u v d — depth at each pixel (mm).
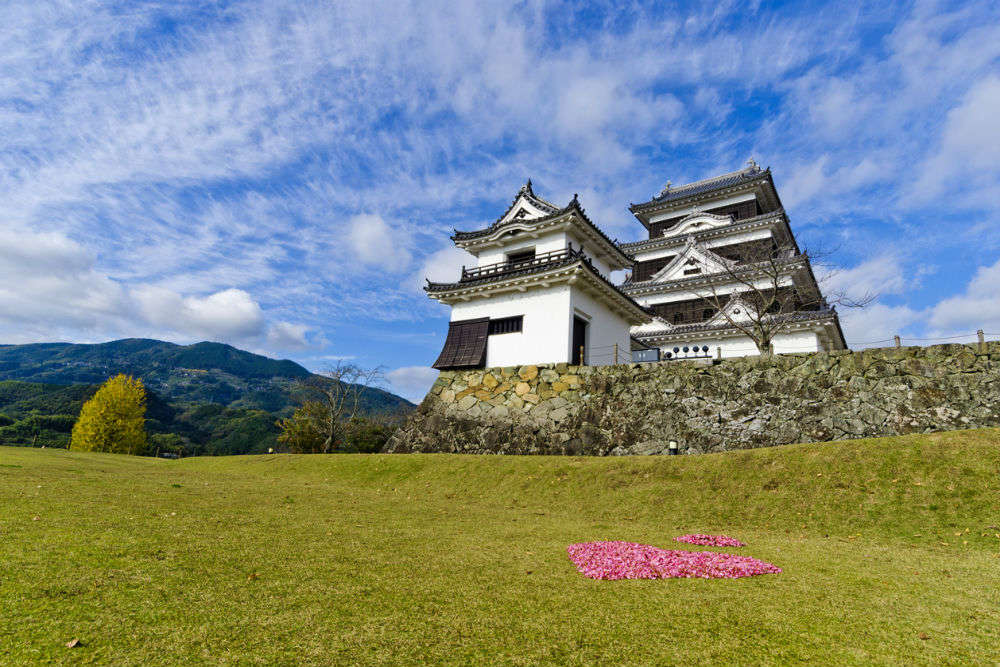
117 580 4797
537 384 20062
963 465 10273
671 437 16594
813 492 10797
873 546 8297
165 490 11438
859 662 3779
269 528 7699
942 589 5664
